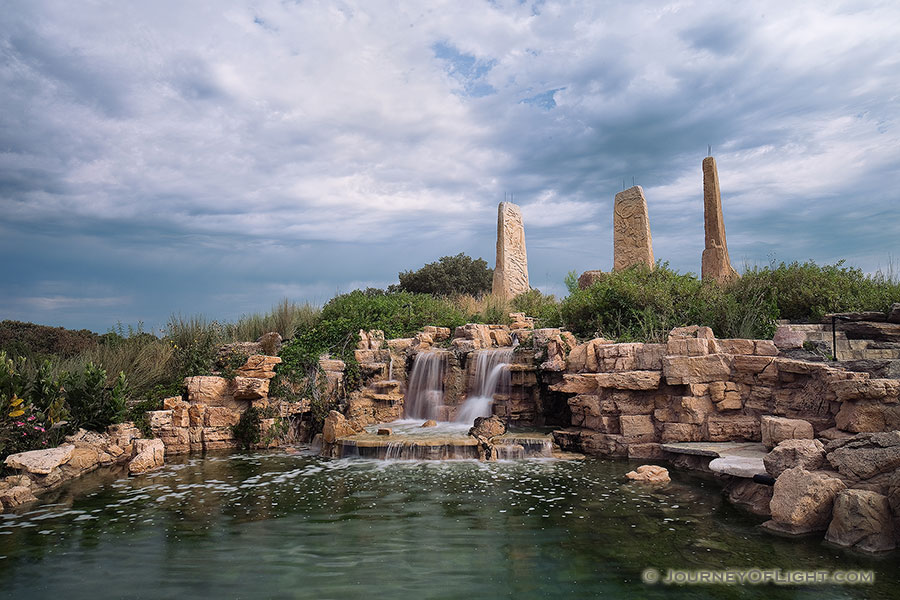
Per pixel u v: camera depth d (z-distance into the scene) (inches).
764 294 671.1
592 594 225.6
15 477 395.5
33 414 482.9
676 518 321.1
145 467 473.7
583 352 561.9
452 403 658.8
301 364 658.8
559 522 316.8
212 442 586.6
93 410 534.9
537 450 507.5
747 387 482.0
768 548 273.4
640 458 490.6
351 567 257.3
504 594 226.8
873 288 645.9
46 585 242.5
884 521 274.7
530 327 803.4
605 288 729.6
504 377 628.4
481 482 413.1
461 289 1610.5
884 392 358.0
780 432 393.4
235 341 764.6
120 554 278.2
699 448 445.7
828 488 296.5
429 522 320.8
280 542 291.7
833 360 486.6
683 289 695.1
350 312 825.5
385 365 690.8
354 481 423.8
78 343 1035.9
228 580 245.0
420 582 239.6
